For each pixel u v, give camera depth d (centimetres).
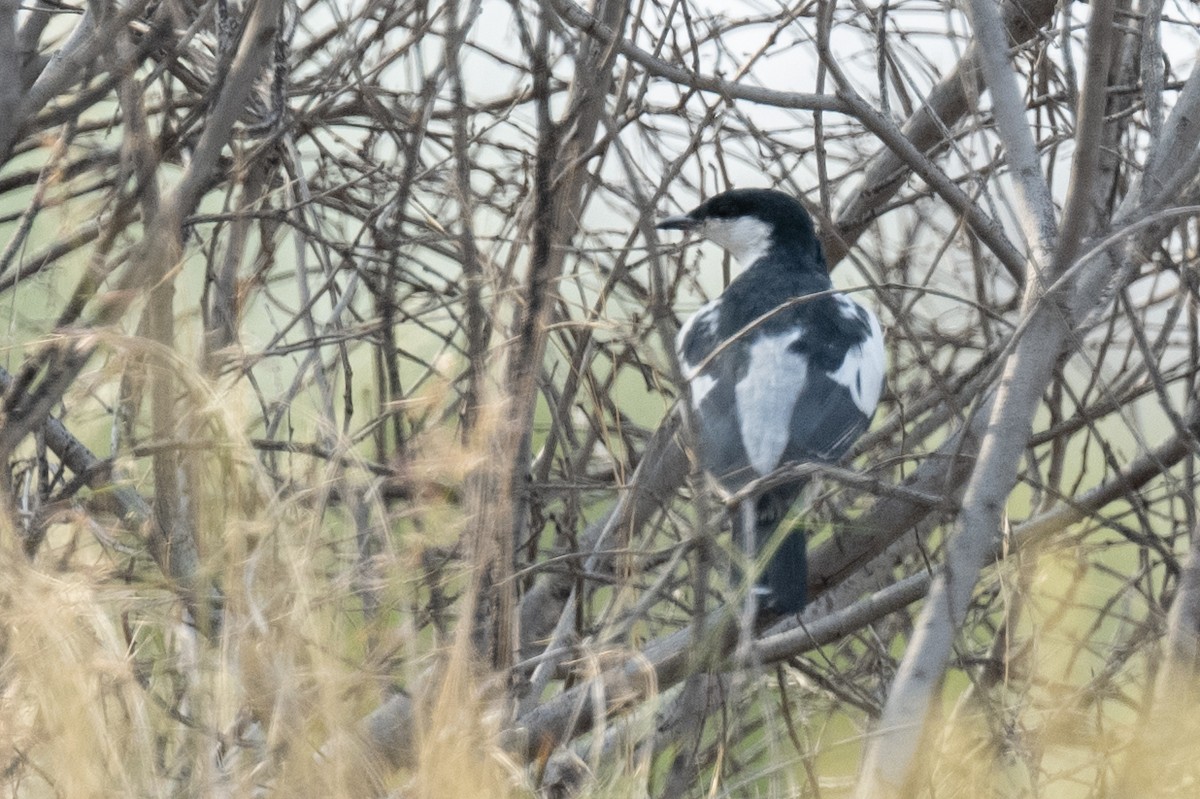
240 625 580
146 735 572
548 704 730
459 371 831
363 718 618
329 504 719
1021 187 716
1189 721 718
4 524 594
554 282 719
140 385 722
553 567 787
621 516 737
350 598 661
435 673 641
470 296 611
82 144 838
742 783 715
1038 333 666
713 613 757
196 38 814
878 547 906
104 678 584
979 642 991
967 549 641
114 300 602
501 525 610
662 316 568
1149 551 872
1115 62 966
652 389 861
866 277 905
